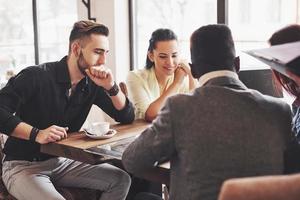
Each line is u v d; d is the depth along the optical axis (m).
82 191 1.94
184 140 1.11
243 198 0.74
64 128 1.83
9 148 1.96
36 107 1.94
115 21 3.61
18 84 1.88
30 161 1.94
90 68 1.92
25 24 4.39
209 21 3.12
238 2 2.85
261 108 1.12
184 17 3.38
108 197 1.88
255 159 1.08
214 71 1.17
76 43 1.92
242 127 1.09
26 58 4.40
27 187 1.81
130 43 3.74
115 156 1.49
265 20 2.78
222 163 1.08
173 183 1.19
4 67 4.26
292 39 1.42
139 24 3.76
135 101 2.25
